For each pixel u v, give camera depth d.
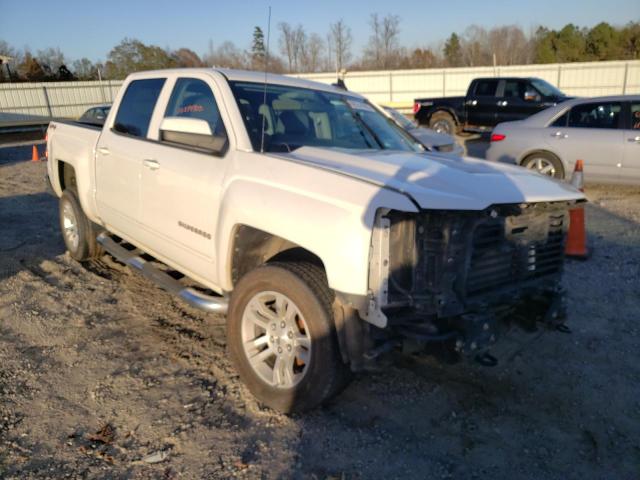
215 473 2.62
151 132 4.14
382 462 2.72
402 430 2.98
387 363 2.82
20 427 2.96
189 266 3.71
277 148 3.40
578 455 2.81
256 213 2.97
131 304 4.69
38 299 4.72
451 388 3.41
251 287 3.08
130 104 4.60
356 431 2.96
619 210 8.39
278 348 3.05
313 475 2.62
